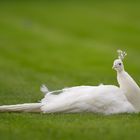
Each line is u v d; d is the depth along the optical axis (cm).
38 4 5966
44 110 1184
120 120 1111
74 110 1167
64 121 1119
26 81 1856
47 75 2066
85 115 1155
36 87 1686
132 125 1076
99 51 3141
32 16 5044
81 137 1004
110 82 1756
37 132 1049
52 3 6044
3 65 2423
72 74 2119
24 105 1202
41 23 4597
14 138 1015
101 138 995
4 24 4369
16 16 5016
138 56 2986
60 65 2542
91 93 1166
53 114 1176
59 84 1758
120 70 1177
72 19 4844
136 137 1001
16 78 1948
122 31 4188
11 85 1739
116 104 1150
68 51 3122
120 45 3512
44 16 5044
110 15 5050
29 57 2802
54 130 1054
